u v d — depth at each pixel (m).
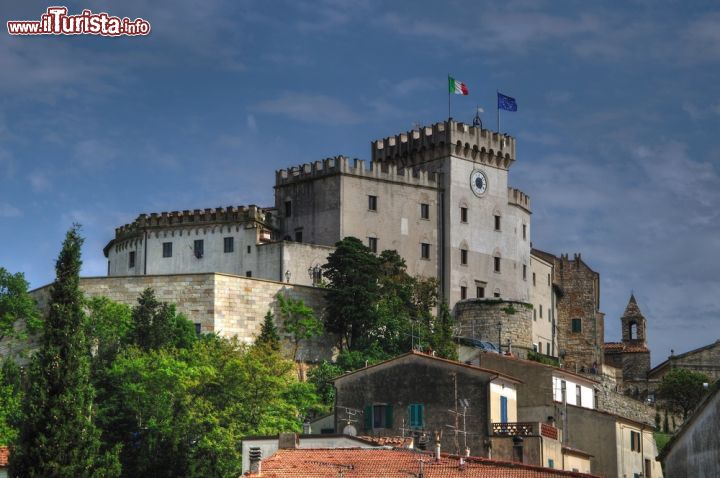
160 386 116.44
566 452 96.94
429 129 180.25
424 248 175.25
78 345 94.94
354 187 171.25
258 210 170.38
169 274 153.12
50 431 91.88
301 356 154.50
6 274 151.62
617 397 154.00
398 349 154.38
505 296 181.00
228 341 143.50
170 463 109.56
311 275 164.62
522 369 107.56
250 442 88.69
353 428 91.38
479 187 180.75
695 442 65.31
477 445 93.75
